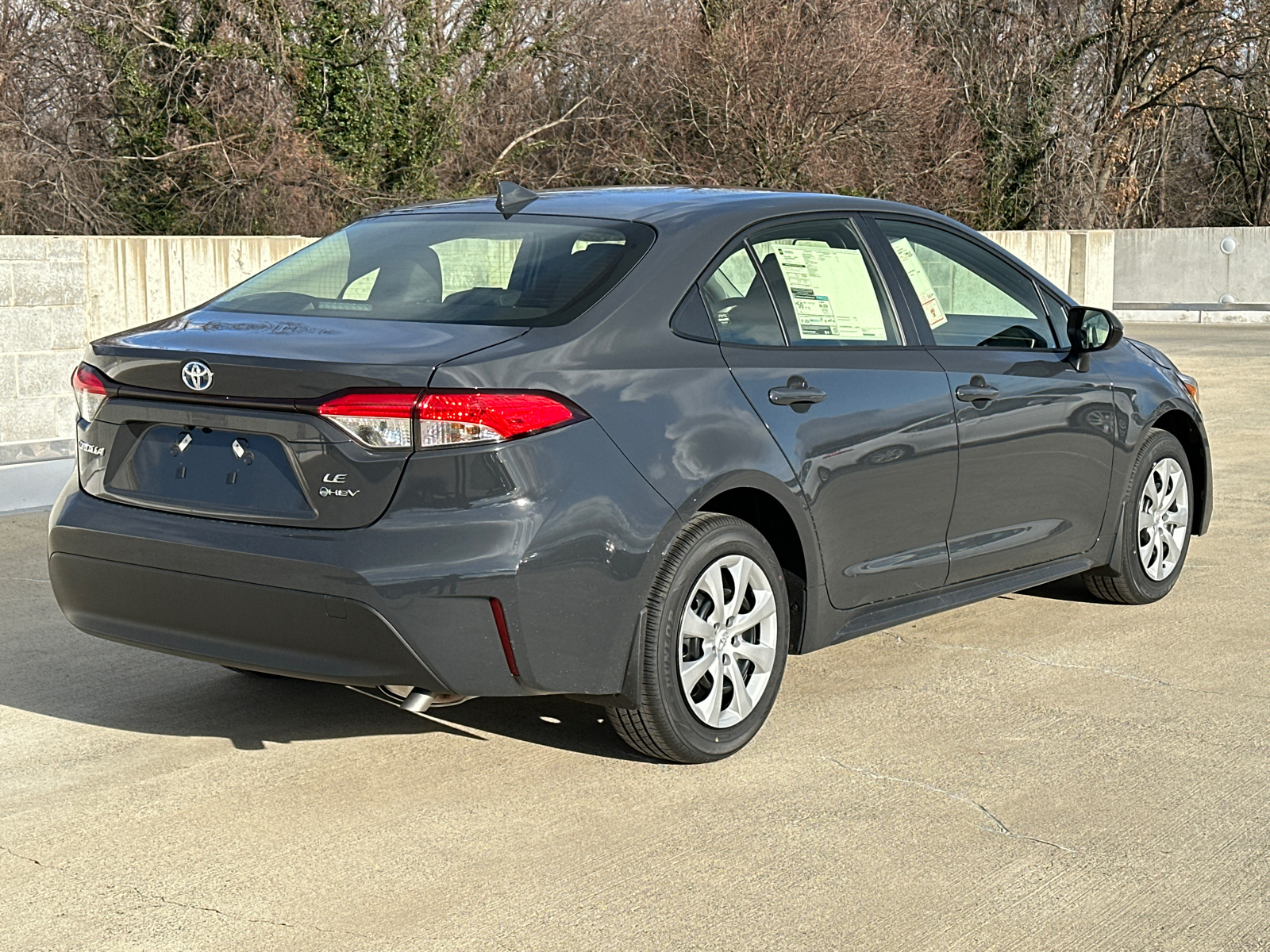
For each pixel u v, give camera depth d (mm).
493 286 4328
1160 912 3410
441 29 24594
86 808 4039
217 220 23641
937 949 3223
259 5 22859
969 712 4891
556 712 4879
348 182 23406
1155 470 6238
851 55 26531
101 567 4152
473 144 26406
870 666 5434
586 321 4121
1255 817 3992
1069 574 5832
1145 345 6508
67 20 23859
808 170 26453
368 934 3293
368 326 4152
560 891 3514
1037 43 32406
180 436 4082
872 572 4863
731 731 4398
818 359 4707
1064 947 3236
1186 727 4742
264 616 3879
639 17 27219
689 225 4555
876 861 3693
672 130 27375
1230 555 7301
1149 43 34781
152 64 23500
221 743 4570
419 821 3947
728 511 4656
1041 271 24531
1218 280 29141
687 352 4316
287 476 3887
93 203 23422
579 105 27031
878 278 5078
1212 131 38438
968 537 5266
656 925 3336
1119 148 36719
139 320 12398
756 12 26578
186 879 3580
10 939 3260
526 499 3812
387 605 3725
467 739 4609
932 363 5090
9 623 5930
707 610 4316
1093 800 4105
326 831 3879
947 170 30047
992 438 5258
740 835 3859
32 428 9578
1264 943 3258
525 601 3818
